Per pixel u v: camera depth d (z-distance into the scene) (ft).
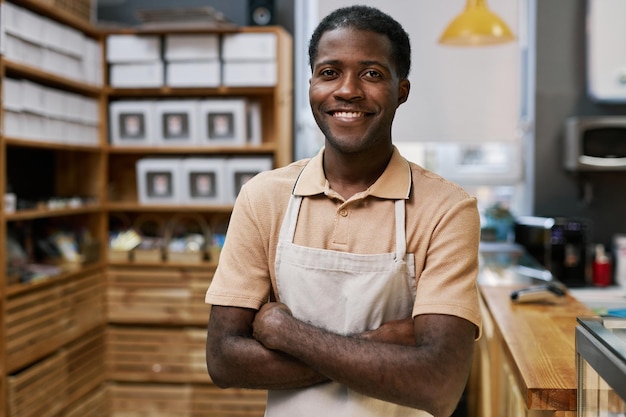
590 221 12.80
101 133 11.72
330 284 4.12
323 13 12.77
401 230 4.06
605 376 3.35
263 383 4.06
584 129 11.99
